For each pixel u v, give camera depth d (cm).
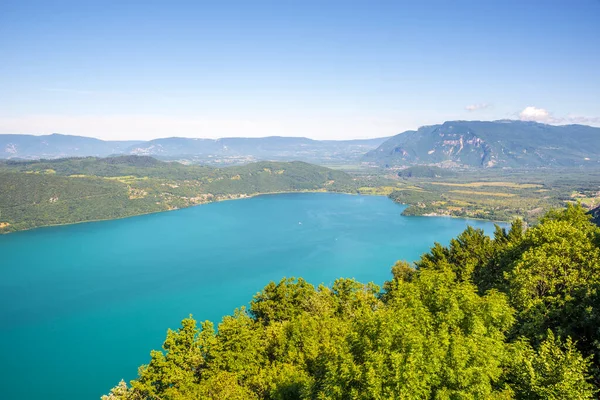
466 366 2581
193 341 5500
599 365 3331
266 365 4831
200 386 4172
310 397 3194
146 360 10256
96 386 9219
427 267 7156
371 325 3047
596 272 4175
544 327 3928
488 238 7838
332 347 3644
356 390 2642
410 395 2386
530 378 2705
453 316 3127
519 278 4344
